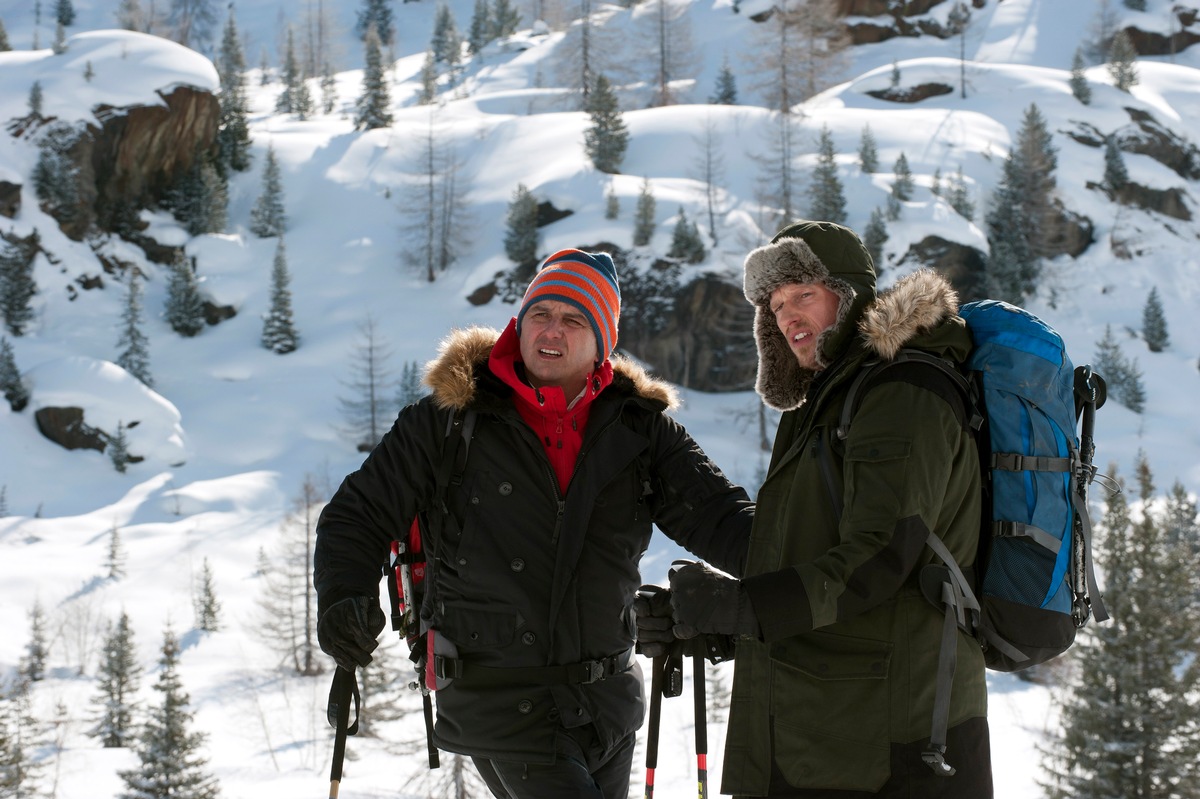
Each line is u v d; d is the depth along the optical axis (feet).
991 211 239.09
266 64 431.43
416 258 240.94
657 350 202.80
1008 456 7.25
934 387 7.14
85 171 238.27
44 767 78.84
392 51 417.49
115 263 239.91
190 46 472.85
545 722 8.67
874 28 367.66
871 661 6.98
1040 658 7.27
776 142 233.96
